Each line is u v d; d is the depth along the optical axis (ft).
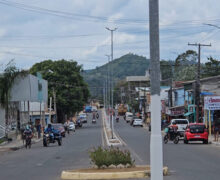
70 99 254.27
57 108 256.52
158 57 28.50
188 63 306.96
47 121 245.04
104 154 53.16
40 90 191.62
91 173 47.47
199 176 48.67
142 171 47.85
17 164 70.18
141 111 364.79
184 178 47.09
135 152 84.84
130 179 46.21
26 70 147.74
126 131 214.07
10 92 143.13
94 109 543.39
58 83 252.01
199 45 148.97
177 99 248.93
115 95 537.24
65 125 195.72
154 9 28.43
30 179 50.11
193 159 69.56
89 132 205.77
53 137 116.26
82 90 262.06
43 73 251.39
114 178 46.93
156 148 28.32
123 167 52.47
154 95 28.45
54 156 81.76
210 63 262.67
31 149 107.76
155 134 28.40
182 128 144.36
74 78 255.91
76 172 49.14
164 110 262.47
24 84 152.46
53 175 52.75
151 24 28.50
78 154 83.87
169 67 345.92
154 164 28.30
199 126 114.01
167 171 50.78
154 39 28.48
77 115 403.34
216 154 79.15
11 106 152.97
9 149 109.81
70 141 136.26
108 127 244.01
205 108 140.97
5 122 143.02
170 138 116.88
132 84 483.10
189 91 199.82
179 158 71.36
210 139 126.93
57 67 254.68
